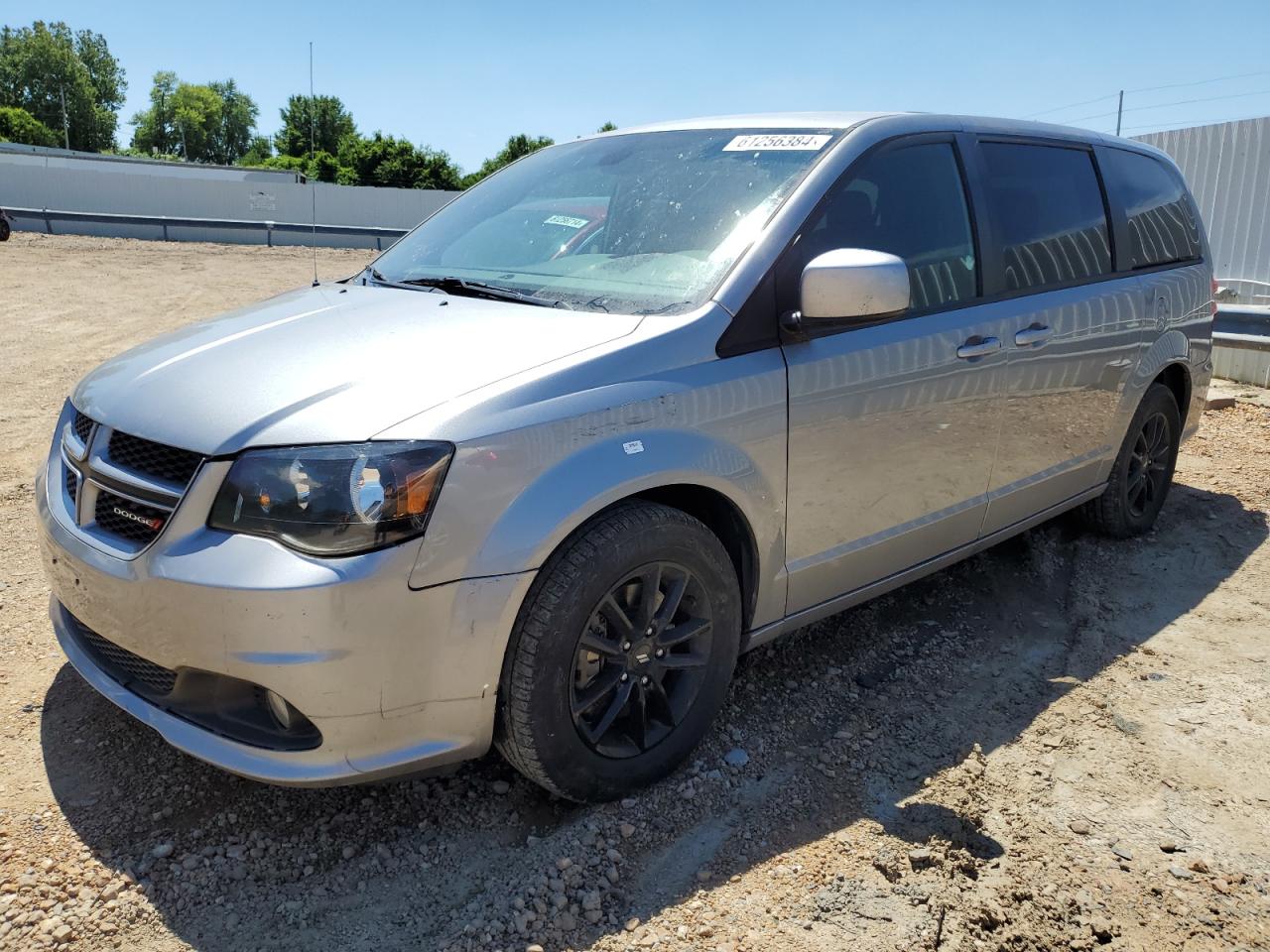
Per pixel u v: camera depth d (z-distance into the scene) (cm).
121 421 248
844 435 300
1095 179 425
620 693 261
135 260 1941
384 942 221
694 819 265
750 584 291
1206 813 277
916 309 324
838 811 271
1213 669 360
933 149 346
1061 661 364
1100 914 237
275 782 224
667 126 371
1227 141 980
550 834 257
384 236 2748
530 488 231
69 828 252
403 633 220
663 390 256
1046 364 372
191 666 226
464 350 253
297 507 216
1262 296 957
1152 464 482
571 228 332
